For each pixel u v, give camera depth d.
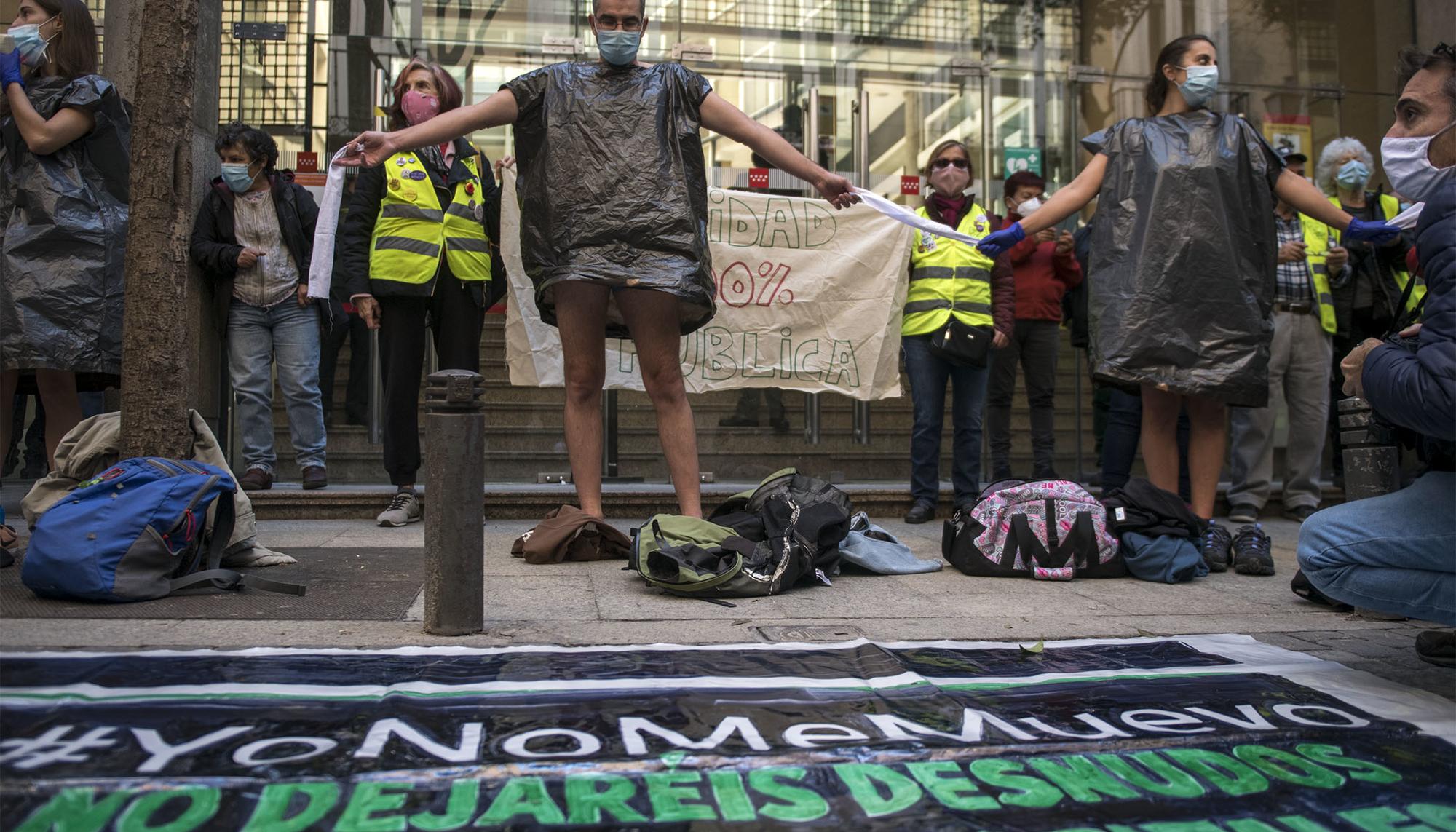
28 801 1.66
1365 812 1.86
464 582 2.82
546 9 7.51
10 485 5.79
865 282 6.14
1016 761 2.02
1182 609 3.58
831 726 2.16
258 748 1.90
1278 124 8.49
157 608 3.01
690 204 3.90
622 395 6.48
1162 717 2.31
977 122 8.38
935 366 5.63
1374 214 6.05
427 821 1.67
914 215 4.17
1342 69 8.51
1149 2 8.64
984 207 8.37
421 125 3.87
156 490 3.16
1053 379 6.47
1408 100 2.62
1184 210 4.26
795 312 6.11
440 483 2.82
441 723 2.08
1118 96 8.62
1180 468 6.08
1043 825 1.77
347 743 1.95
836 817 1.77
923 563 4.23
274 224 5.43
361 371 6.29
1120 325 4.31
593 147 3.85
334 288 6.14
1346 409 3.90
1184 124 4.38
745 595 3.57
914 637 3.02
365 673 2.39
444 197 5.09
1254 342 4.27
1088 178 4.39
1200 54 4.35
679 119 3.95
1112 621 3.34
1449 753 2.14
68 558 2.99
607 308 4.27
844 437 6.98
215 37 5.48
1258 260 4.32
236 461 6.08
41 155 4.08
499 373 6.82
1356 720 2.32
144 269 3.47
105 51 5.26
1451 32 7.94
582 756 1.95
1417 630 3.31
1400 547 2.63
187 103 3.54
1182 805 1.87
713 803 1.79
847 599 3.60
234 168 5.20
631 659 2.62
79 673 2.27
